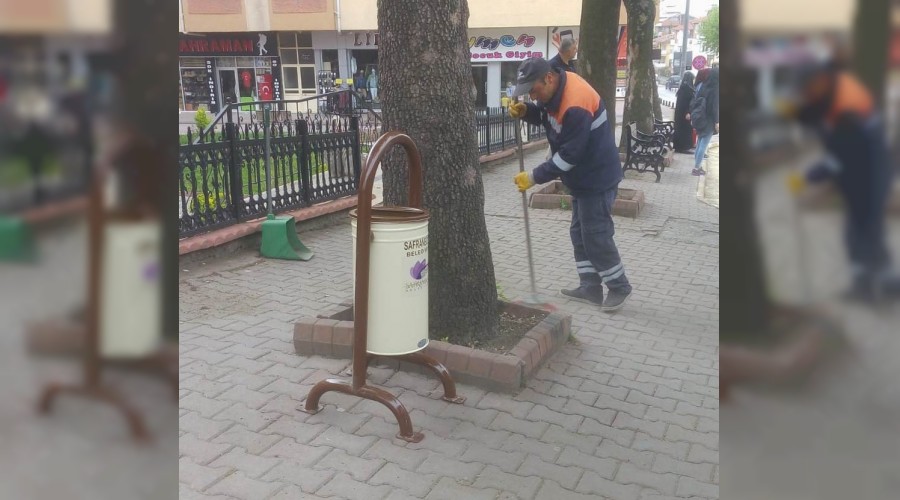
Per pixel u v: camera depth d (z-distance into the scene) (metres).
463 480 2.87
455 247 3.92
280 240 6.32
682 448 3.18
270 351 4.17
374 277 3.18
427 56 3.71
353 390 3.27
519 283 5.85
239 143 6.49
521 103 4.87
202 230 6.17
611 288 5.05
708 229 8.05
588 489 2.83
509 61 27.11
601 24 8.52
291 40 27.86
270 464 2.95
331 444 3.12
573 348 4.35
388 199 4.01
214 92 28.77
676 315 5.09
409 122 3.79
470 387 3.70
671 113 31.44
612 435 3.28
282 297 5.25
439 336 4.03
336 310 4.42
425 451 3.08
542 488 2.83
